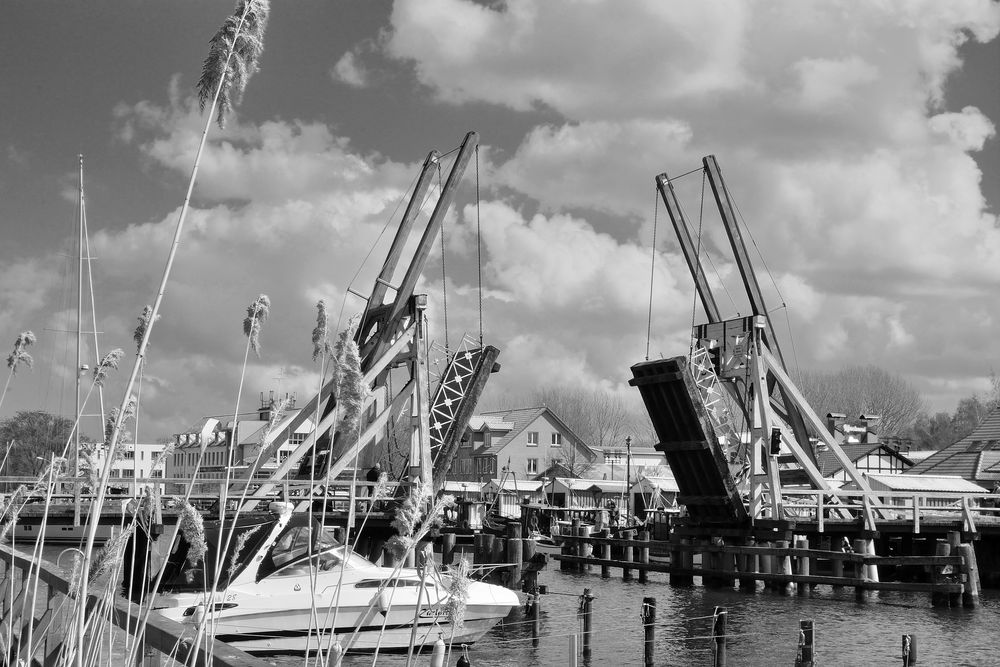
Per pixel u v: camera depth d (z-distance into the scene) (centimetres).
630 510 6162
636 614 2492
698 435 2997
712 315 3419
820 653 1967
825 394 10300
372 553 2878
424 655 1597
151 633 401
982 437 5756
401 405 3209
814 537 3198
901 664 1867
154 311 290
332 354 288
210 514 1711
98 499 300
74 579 312
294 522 1587
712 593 3000
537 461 8938
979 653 1988
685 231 3419
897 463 6069
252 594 1522
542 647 1933
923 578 3378
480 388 3234
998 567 3378
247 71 253
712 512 3164
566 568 3881
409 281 3188
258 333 326
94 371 360
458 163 3278
